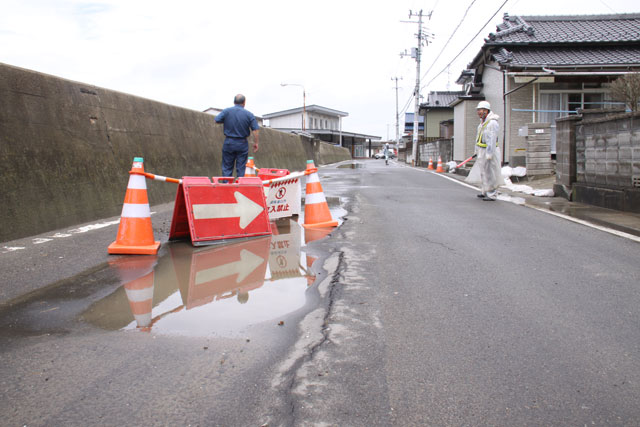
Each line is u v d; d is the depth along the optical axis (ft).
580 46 57.41
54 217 19.24
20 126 18.44
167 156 30.89
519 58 55.21
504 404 6.59
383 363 7.73
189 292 11.27
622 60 52.60
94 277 12.51
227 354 7.97
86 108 23.11
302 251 15.67
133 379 7.13
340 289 11.57
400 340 8.64
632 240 17.52
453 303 10.66
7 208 17.08
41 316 9.66
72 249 15.75
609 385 7.14
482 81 70.18
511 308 10.37
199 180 16.90
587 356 8.09
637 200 23.03
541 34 59.52
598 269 13.56
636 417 6.33
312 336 8.75
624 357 8.05
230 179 18.67
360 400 6.63
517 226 20.51
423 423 6.12
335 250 15.80
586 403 6.64
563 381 7.25
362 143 292.61
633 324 9.50
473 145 71.05
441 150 84.79
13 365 7.55
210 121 40.34
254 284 11.95
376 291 11.46
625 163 24.18
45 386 6.92
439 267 13.70
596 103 55.77
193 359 7.78
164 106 32.12
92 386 6.93
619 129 24.59
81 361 7.69
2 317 9.62
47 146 19.75
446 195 33.30
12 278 12.28
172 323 9.30
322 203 20.74
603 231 19.30
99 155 23.43
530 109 56.08
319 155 116.88
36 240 17.10
